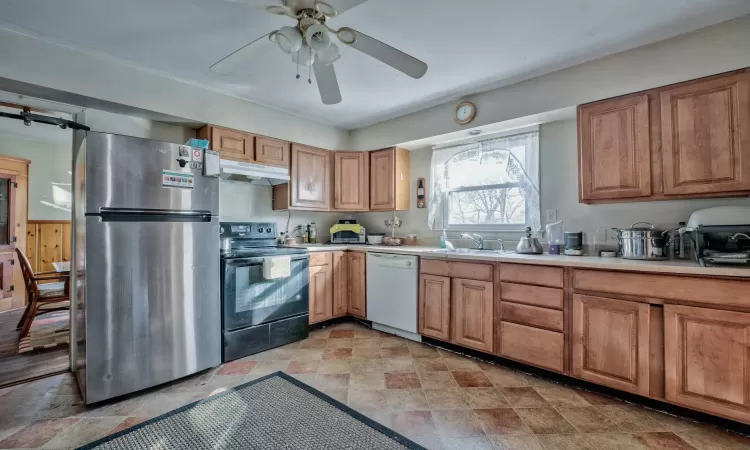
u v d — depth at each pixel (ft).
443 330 9.13
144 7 5.87
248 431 5.53
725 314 5.45
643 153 7.06
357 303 11.46
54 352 9.12
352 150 12.91
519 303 7.78
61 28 6.50
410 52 7.38
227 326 8.35
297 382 7.26
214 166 7.88
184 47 7.20
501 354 8.05
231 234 9.82
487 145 10.44
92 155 6.26
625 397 6.59
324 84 6.48
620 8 5.93
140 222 6.82
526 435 5.48
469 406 6.33
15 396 6.73
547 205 9.29
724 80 6.22
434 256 9.37
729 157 6.15
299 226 12.75
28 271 9.88
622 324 6.41
